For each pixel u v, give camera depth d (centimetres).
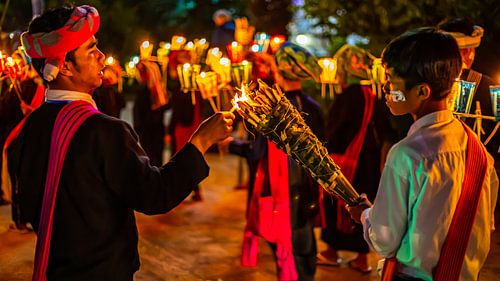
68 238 191
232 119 203
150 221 543
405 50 172
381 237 175
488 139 243
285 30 863
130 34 1033
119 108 503
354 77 409
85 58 196
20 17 710
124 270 197
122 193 192
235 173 773
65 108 193
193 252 452
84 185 189
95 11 198
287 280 334
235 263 428
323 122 358
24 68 384
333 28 558
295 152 194
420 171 168
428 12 468
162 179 192
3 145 498
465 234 172
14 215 473
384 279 182
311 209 341
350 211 198
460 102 229
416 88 173
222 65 344
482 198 178
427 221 169
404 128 334
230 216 565
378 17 505
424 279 175
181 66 407
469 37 274
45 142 196
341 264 435
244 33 490
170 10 1266
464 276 179
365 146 411
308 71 340
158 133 622
